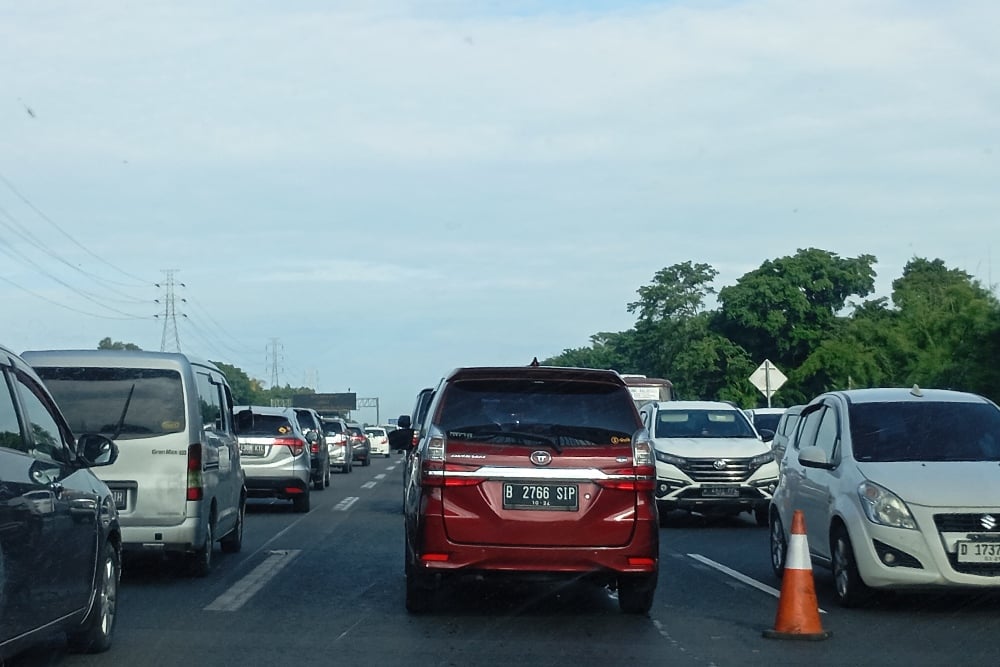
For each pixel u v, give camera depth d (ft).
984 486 33.83
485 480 31.17
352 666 26.66
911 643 29.66
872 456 36.70
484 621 32.73
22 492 22.91
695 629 31.65
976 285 136.87
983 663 27.22
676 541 56.29
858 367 160.45
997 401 114.01
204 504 40.47
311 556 48.60
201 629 31.24
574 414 31.89
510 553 30.94
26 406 25.16
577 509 31.14
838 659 27.63
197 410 40.70
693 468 63.31
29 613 23.12
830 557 36.50
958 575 32.83
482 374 32.35
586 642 29.68
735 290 228.43
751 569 44.88
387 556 48.62
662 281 249.14
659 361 245.04
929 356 135.54
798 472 40.60
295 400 445.37
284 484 72.08
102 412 39.63
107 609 28.48
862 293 229.04
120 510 39.14
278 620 32.76
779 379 108.58
